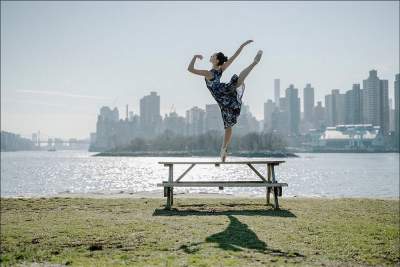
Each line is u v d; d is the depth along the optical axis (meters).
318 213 13.77
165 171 102.50
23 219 12.61
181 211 14.16
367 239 10.13
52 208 14.82
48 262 8.38
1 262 8.41
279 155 184.75
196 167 126.19
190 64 8.73
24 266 8.13
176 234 10.38
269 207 15.23
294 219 12.45
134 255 8.71
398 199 17.91
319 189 49.00
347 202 16.66
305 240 9.91
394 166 122.56
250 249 9.03
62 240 10.00
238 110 8.67
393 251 9.24
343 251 9.14
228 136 8.80
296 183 59.69
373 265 8.36
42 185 60.41
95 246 9.43
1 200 16.83
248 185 14.98
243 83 8.66
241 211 14.20
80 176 82.19
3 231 10.91
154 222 11.90
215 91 8.62
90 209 14.56
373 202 16.70
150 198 17.88
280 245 9.41
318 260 8.47
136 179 73.88
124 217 12.84
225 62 8.75
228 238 9.97
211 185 14.93
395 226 11.70
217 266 7.82
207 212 13.96
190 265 7.89
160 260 8.26
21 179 73.88
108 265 8.03
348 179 68.19
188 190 41.12
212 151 186.38
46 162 168.25
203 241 9.69
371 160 185.00
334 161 170.88
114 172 97.81
